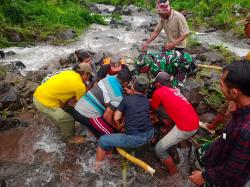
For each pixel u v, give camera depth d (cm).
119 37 550
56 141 273
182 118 220
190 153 257
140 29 608
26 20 545
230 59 418
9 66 392
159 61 292
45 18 563
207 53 416
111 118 235
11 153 259
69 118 254
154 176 237
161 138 249
